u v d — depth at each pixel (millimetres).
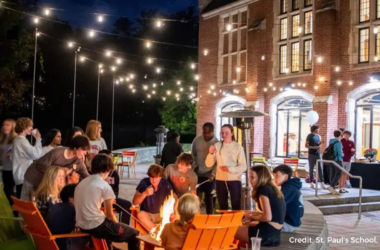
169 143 9773
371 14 17078
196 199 4758
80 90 39125
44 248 5137
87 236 5449
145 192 6516
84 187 5094
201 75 25922
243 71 23203
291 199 6613
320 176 14188
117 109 41219
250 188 8023
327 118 17812
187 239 4590
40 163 6238
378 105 16875
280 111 20922
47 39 36250
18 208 5012
